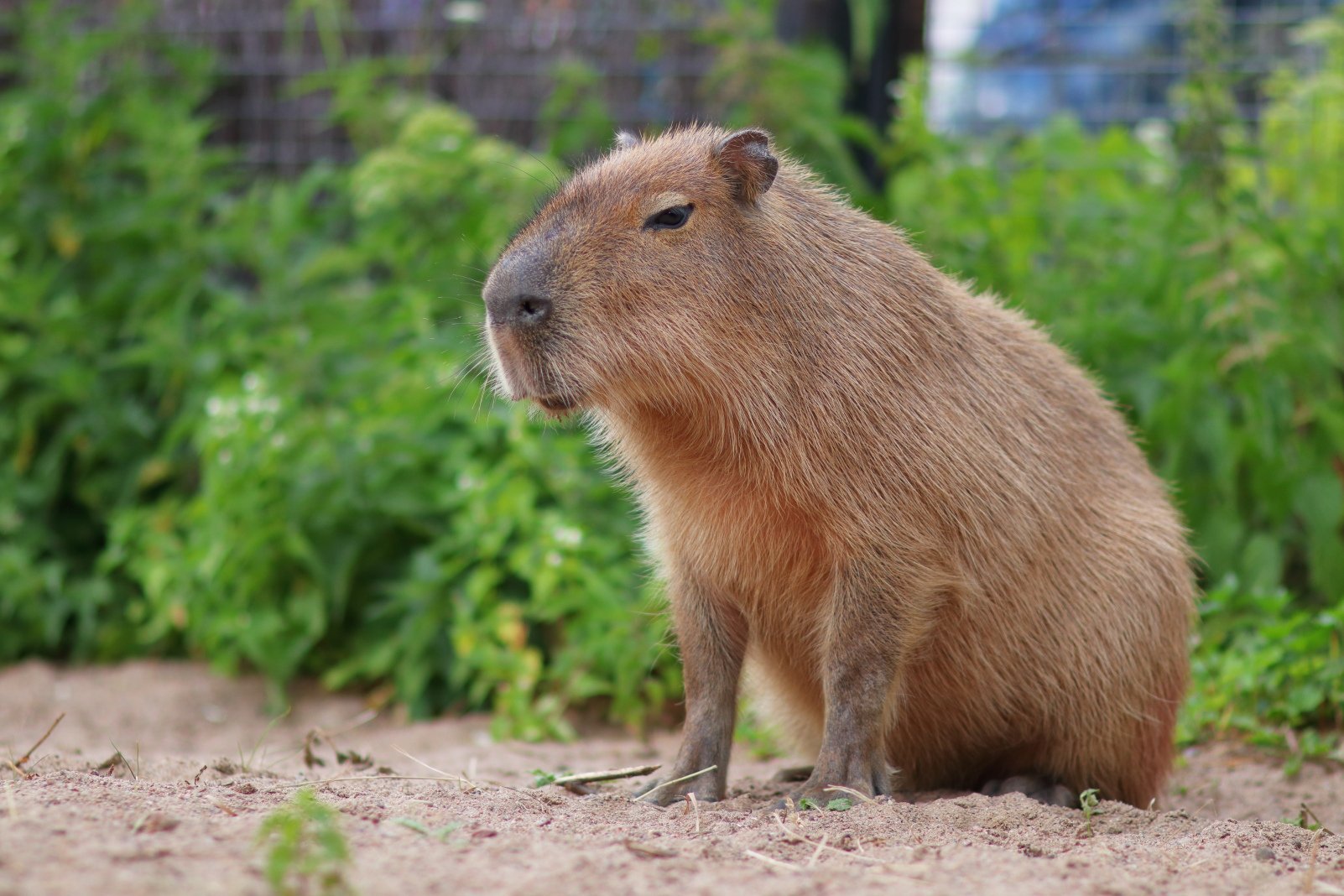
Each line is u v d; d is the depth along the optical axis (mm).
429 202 14102
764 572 7508
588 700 12094
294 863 4629
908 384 7262
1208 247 12008
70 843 4867
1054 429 7926
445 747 11078
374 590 12742
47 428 14656
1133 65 15289
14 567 13594
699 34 14188
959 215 13719
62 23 15859
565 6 16578
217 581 12492
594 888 4832
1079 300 12836
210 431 12633
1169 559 8094
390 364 13031
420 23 16969
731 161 7199
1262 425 11461
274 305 13711
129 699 12508
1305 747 9750
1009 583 7539
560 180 8344
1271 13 16047
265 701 12594
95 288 14953
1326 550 11406
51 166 15047
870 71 15617
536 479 12633
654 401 7266
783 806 7113
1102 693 7930
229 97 17719
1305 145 14469
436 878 4816
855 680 7227
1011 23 16047
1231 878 5410
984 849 5738
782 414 7137
